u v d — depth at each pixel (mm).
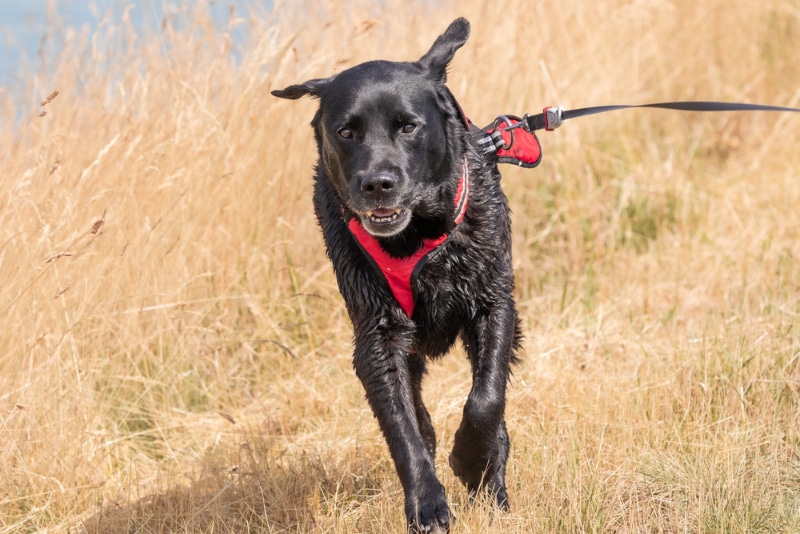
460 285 5129
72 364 6648
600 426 5820
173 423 6883
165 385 7047
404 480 4633
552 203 9570
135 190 7379
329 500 5641
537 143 5824
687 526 4840
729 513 4785
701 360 6340
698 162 10430
